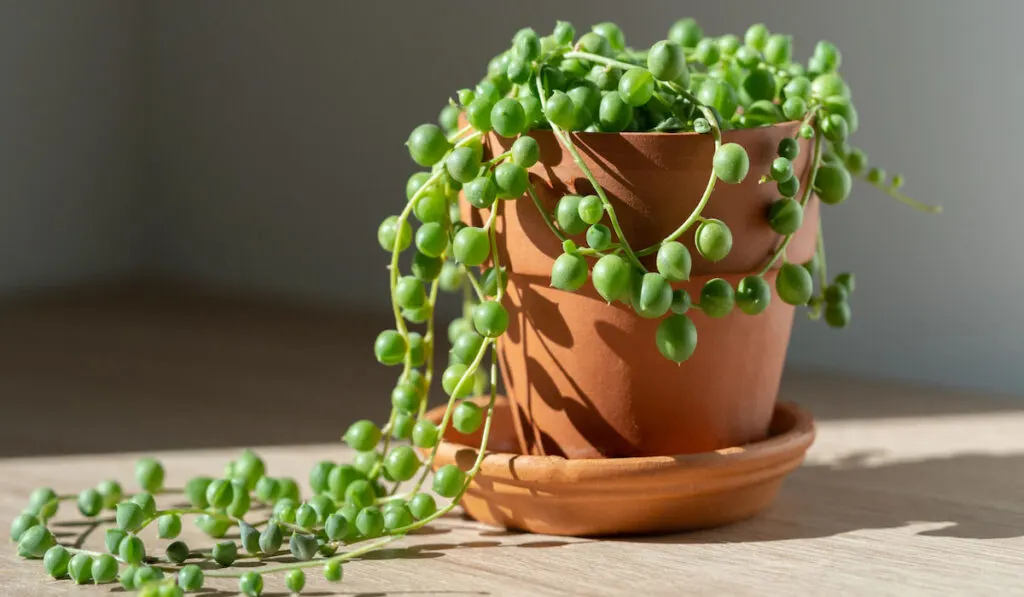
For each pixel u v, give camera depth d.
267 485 0.59
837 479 0.63
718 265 0.54
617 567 0.54
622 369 0.55
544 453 0.57
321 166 1.07
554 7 0.91
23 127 1.12
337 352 0.87
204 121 1.15
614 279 0.52
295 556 0.54
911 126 0.79
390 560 0.55
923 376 0.80
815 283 0.59
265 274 1.12
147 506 0.56
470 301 0.62
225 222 1.15
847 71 0.80
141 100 1.20
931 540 0.56
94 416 0.74
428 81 0.99
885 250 0.80
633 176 0.53
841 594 0.52
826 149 0.57
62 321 1.00
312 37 1.06
